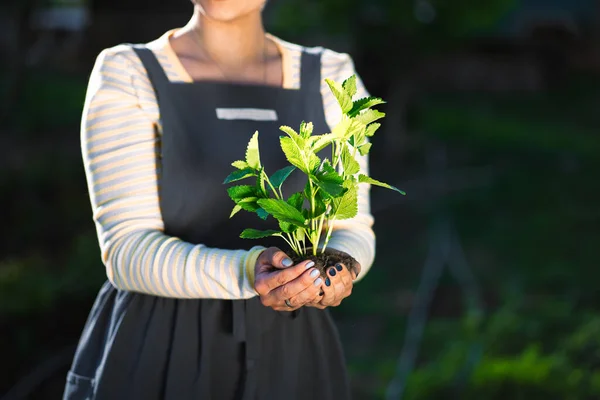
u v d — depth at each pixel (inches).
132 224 69.3
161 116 70.9
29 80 568.4
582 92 781.3
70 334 243.1
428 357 243.8
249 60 74.9
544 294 306.7
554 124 690.8
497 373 197.6
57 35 650.8
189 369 70.6
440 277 337.7
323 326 76.0
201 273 65.9
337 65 78.4
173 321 71.0
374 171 524.7
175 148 70.6
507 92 780.6
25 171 409.4
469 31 525.7
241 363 72.0
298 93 75.2
